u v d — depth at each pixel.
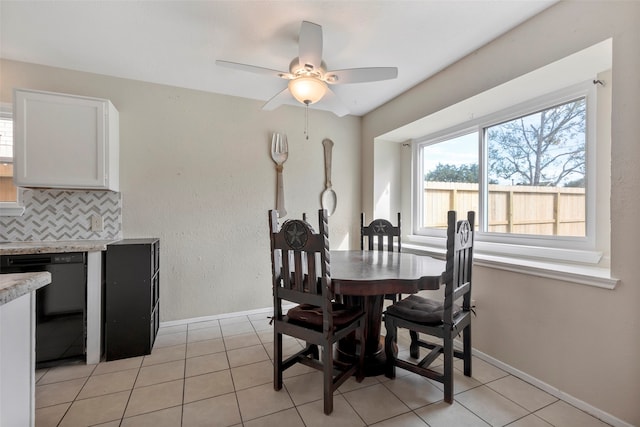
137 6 1.68
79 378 1.88
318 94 1.96
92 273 2.07
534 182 2.21
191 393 1.72
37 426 1.44
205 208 2.86
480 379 1.85
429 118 2.67
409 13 1.74
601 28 1.49
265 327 2.72
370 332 2.03
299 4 1.67
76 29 1.90
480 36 1.98
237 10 1.72
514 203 2.37
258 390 1.75
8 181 2.29
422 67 2.39
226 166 2.94
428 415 1.53
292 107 3.24
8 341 0.85
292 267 1.96
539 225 2.17
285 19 1.80
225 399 1.66
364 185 3.57
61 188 2.25
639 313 1.36
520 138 2.32
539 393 1.71
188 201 2.80
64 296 2.00
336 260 2.17
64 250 1.99
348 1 1.65
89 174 2.21
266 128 3.11
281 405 1.61
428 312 1.75
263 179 3.10
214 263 2.90
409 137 3.37
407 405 1.61
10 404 0.86
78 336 2.04
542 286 1.75
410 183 3.47
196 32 1.93
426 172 3.34
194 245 2.82
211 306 2.89
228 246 2.95
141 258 2.19
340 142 3.49
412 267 1.90
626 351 1.40
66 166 2.15
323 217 1.50
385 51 2.15
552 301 1.70
